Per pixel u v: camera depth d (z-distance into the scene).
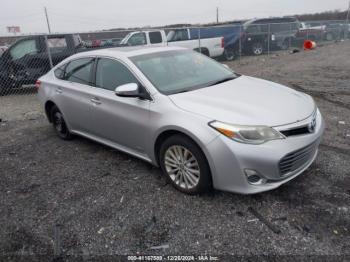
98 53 4.43
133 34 13.96
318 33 24.30
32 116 7.24
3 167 4.47
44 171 4.25
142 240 2.76
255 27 18.61
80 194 3.58
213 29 16.34
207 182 3.17
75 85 4.66
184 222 2.95
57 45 10.16
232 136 2.88
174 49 4.61
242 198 3.23
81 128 4.81
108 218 3.10
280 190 3.32
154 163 3.73
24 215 3.26
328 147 4.33
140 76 3.71
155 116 3.42
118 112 3.88
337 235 2.64
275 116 3.05
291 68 12.34
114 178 3.89
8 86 10.24
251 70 12.60
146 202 3.31
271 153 2.85
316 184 3.39
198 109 3.16
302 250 2.51
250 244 2.62
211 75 4.23
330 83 8.88
